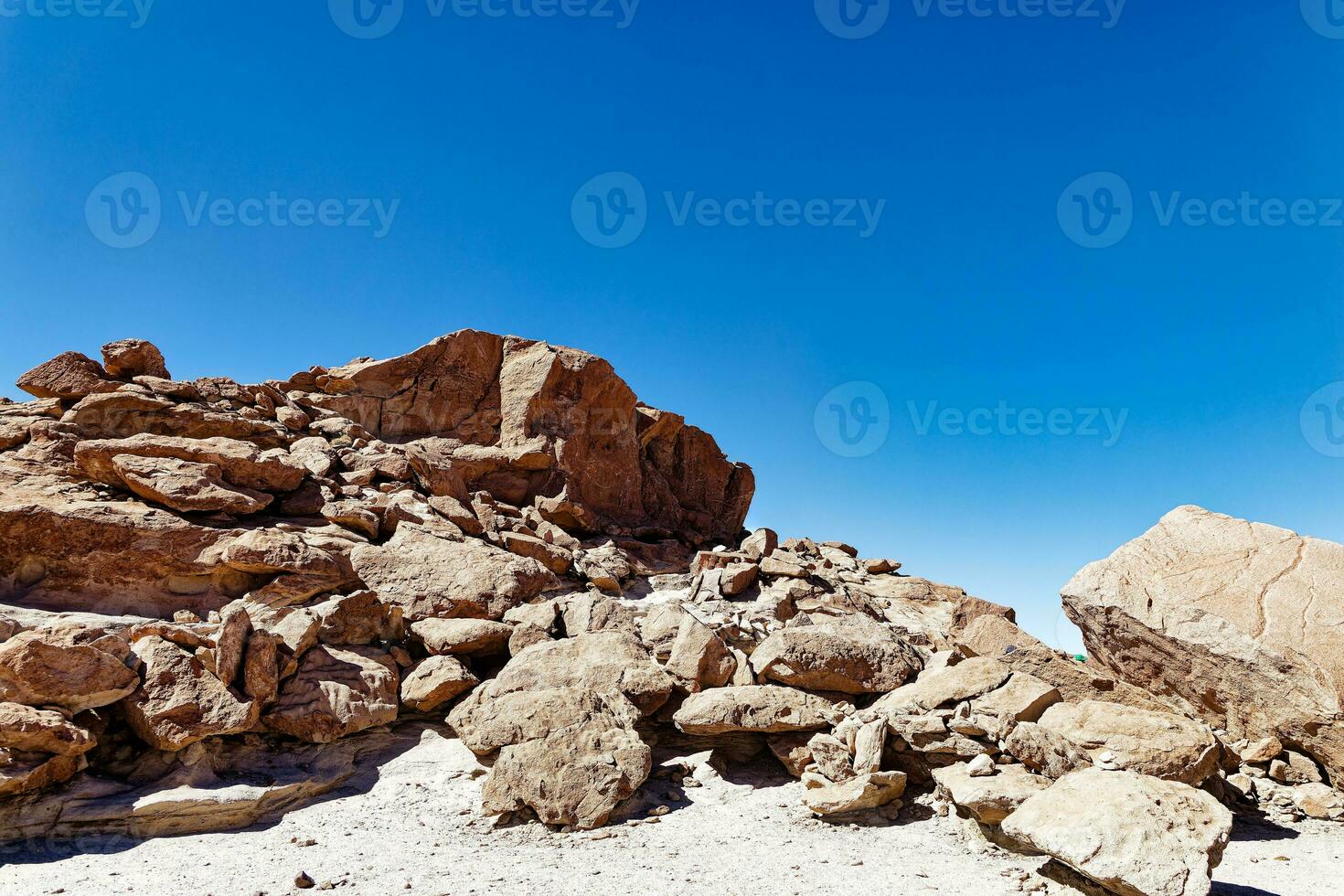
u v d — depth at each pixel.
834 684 13.74
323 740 12.39
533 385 25.53
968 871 9.40
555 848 10.09
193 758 11.31
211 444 17.25
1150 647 14.17
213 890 8.69
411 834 10.51
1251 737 13.12
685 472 30.17
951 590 24.33
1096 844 8.49
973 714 12.22
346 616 14.59
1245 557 15.16
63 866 9.25
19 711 10.21
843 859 9.77
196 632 13.21
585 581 19.80
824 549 28.73
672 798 11.73
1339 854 10.22
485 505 21.16
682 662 14.09
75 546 14.33
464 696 14.07
